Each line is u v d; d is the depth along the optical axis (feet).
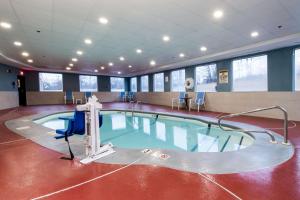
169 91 38.70
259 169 6.98
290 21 13.66
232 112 24.13
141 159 7.97
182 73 35.37
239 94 23.16
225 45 20.45
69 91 45.42
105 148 8.80
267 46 19.27
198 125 19.88
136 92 49.65
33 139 11.46
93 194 5.44
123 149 9.23
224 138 15.70
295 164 7.43
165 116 24.18
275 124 16.17
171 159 7.95
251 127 14.75
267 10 11.80
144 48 21.68
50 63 32.71
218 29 15.33
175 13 12.12
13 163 7.80
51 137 11.91
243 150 9.02
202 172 6.77
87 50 22.75
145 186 5.85
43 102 41.98
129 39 17.99
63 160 8.05
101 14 12.14
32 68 38.32
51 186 5.91
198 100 28.30
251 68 23.48
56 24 13.89
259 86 22.74
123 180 6.25
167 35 16.83
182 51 23.35
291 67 19.13
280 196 5.26
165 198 5.20
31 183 6.11
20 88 39.09
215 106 26.63
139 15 12.35
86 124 8.18
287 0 10.58
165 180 6.22
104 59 28.89
